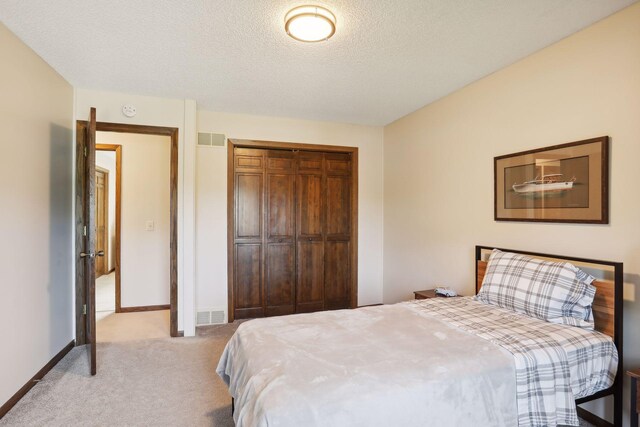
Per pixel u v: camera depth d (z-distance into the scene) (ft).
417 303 8.49
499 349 5.55
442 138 11.50
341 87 10.57
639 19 6.31
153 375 8.82
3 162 7.14
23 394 7.78
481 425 4.85
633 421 5.47
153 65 9.07
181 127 11.71
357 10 6.55
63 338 10.00
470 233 10.32
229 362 6.75
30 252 8.20
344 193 14.90
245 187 13.55
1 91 7.07
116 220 14.47
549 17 6.79
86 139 10.83
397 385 4.60
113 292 18.08
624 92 6.54
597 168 6.91
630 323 6.45
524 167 8.51
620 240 6.60
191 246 11.66
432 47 8.02
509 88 8.99
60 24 7.09
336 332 6.46
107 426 6.70
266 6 6.45
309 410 4.11
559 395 5.45
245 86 10.52
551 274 7.00
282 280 14.01
